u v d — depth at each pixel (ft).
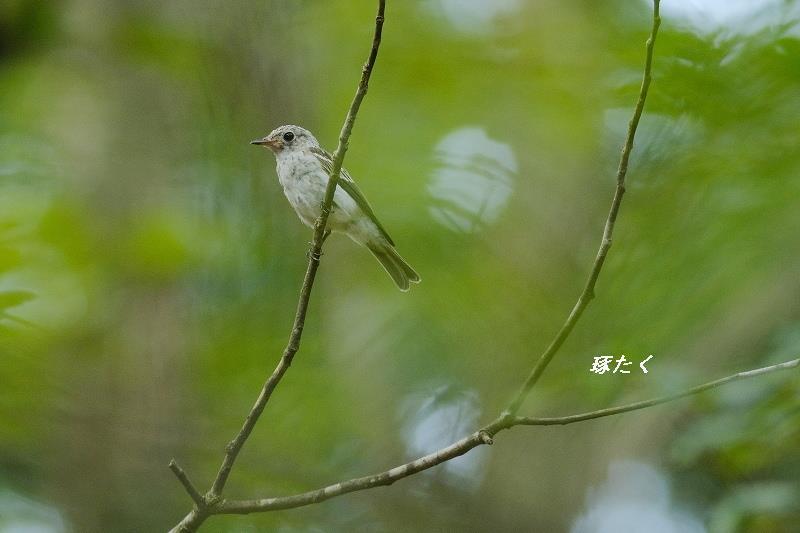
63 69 46.85
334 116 51.62
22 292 36.83
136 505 39.99
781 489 30.86
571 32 48.11
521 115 49.47
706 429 31.83
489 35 50.96
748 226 37.91
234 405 45.70
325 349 47.57
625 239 40.40
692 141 37.88
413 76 51.55
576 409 39.75
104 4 46.78
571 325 21.72
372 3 51.08
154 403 42.06
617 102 38.99
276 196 46.47
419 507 42.39
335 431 45.50
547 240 45.47
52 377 41.98
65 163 45.24
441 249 46.32
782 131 36.94
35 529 39.11
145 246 43.47
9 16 45.70
